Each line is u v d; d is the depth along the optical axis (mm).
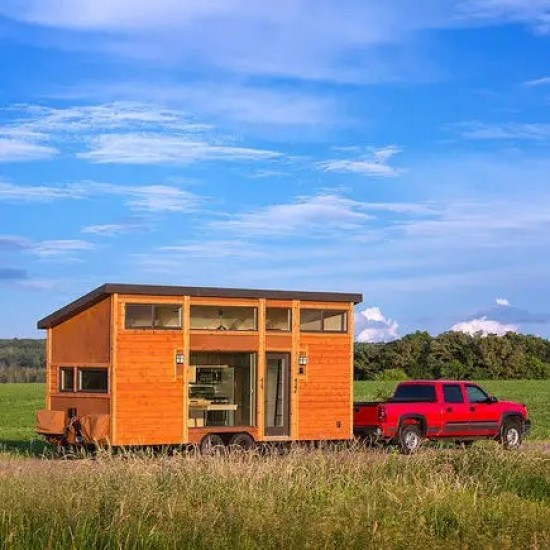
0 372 117438
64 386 26797
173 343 25797
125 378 25203
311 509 13258
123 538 11578
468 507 14016
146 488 13562
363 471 16531
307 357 27828
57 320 26859
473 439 30609
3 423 45500
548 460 18391
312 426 27734
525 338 114750
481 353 108250
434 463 17734
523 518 13555
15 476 14266
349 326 28609
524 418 31969
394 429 28875
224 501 13430
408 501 13961
